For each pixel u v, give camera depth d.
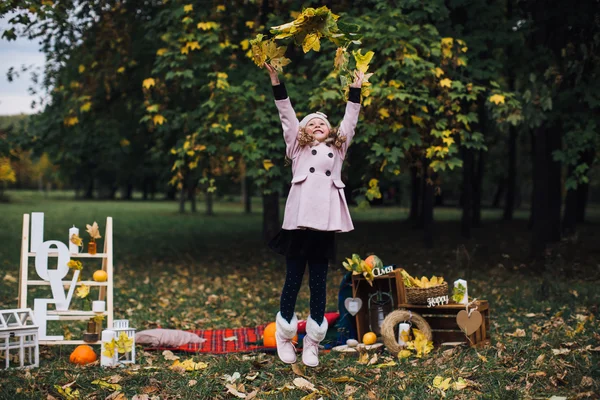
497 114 9.31
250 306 8.25
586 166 9.87
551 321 6.57
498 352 5.14
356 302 5.74
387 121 8.90
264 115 9.55
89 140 12.38
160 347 5.81
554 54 10.51
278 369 4.86
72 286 5.50
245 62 10.88
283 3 10.34
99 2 11.58
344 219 4.71
